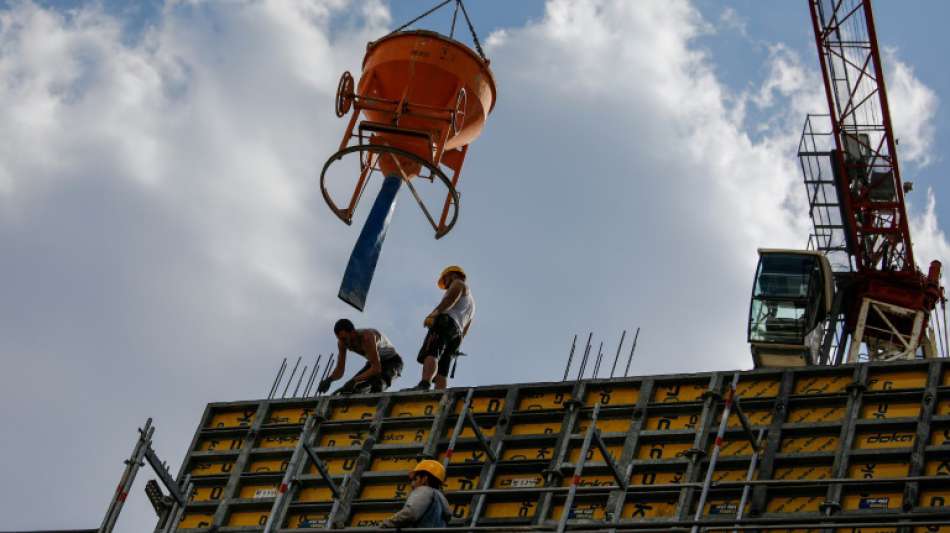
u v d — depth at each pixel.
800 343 29.75
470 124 22.44
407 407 18.72
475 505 16.80
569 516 16.16
